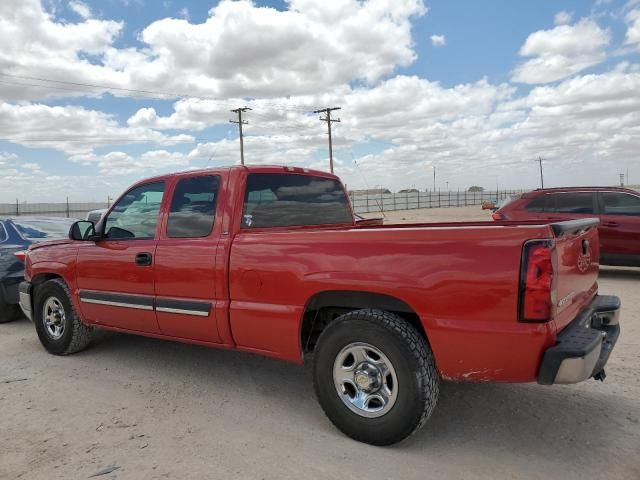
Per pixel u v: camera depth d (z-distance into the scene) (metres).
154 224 4.68
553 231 2.94
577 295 3.54
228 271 4.04
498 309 2.95
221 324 4.09
